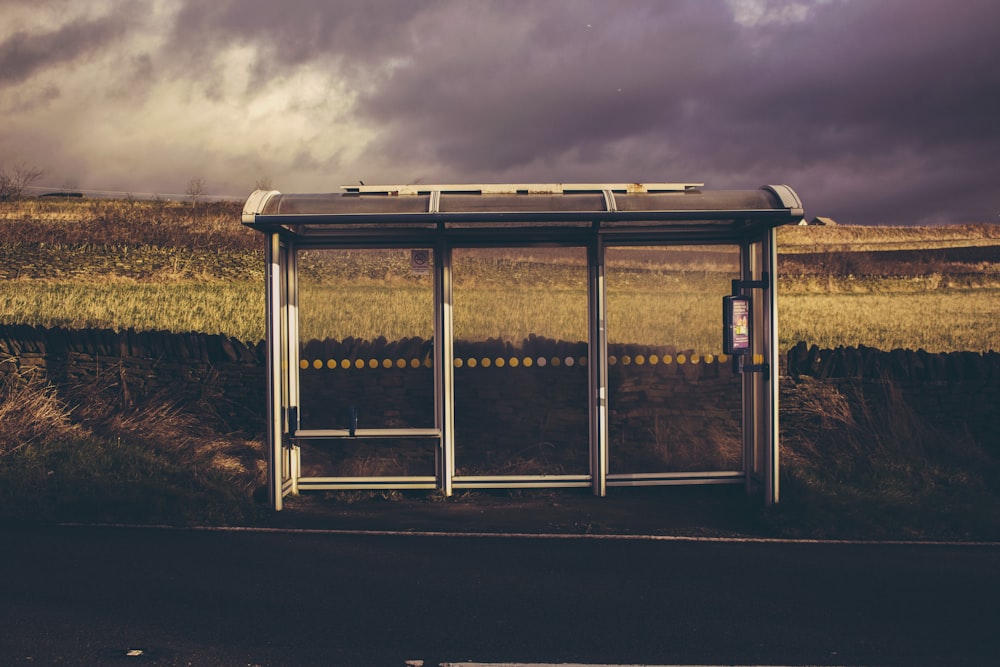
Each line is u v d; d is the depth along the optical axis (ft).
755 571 19.26
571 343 28.43
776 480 25.49
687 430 28.45
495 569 19.20
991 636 15.26
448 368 27.61
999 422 32.65
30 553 19.70
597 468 27.66
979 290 102.01
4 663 13.48
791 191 25.07
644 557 20.39
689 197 25.35
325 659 13.89
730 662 14.02
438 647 14.48
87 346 34.83
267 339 25.49
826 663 14.02
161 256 94.63
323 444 28.07
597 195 25.77
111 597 16.70
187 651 14.10
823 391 33.14
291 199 25.46
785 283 106.32
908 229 148.36
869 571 19.33
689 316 28.43
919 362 32.99
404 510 25.72
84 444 29.01
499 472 28.37
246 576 18.35
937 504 25.48
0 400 31.65
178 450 30.12
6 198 131.34
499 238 28.22
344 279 28.14
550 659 14.05
